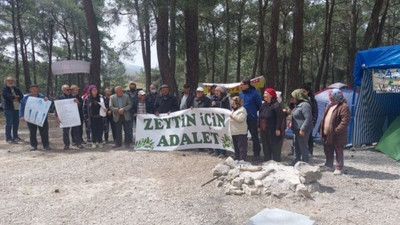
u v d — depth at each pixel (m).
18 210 5.16
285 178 5.93
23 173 7.16
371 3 27.52
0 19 31.30
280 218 3.62
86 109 10.05
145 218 4.82
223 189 6.02
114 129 10.51
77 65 21.62
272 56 17.23
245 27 32.12
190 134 9.18
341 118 6.98
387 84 9.65
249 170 6.28
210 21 27.67
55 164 7.91
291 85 16.45
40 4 29.30
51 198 5.68
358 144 10.35
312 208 5.19
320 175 6.02
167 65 16.12
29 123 9.54
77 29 36.75
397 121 9.80
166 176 6.88
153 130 9.65
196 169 7.36
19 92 11.28
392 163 8.19
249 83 8.45
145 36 22.77
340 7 31.81
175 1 12.89
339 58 46.22
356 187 6.17
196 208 5.16
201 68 35.84
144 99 10.17
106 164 7.86
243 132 7.85
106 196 5.75
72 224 4.66
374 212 5.03
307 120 7.09
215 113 8.73
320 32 34.97
